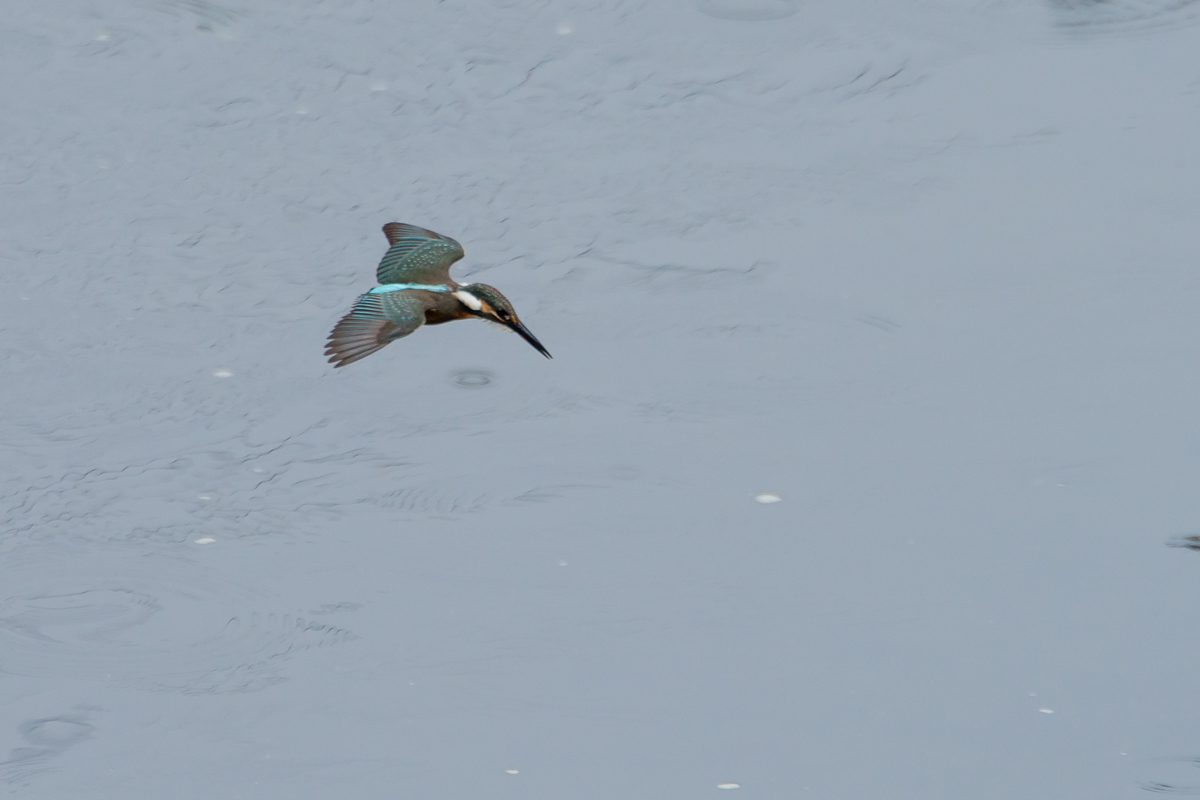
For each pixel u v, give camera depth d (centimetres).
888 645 1081
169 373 1398
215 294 1492
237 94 1758
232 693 1058
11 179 1628
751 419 1323
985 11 1892
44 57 1805
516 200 1608
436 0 1908
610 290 1492
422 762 998
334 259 1533
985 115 1711
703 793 966
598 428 1323
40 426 1334
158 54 1811
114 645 1105
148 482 1273
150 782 990
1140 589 1123
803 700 1038
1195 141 1653
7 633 1116
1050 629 1089
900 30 1855
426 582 1155
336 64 1802
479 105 1742
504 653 1084
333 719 1038
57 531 1220
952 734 1008
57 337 1438
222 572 1173
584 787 975
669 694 1045
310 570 1175
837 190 1609
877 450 1280
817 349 1407
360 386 1388
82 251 1541
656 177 1634
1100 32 1850
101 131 1698
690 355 1402
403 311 944
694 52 1822
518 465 1280
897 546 1174
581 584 1149
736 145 1680
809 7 1898
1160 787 960
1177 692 1034
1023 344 1395
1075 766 979
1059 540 1170
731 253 1530
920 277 1487
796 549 1176
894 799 959
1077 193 1588
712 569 1156
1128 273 1475
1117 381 1341
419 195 1614
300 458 1302
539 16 1883
